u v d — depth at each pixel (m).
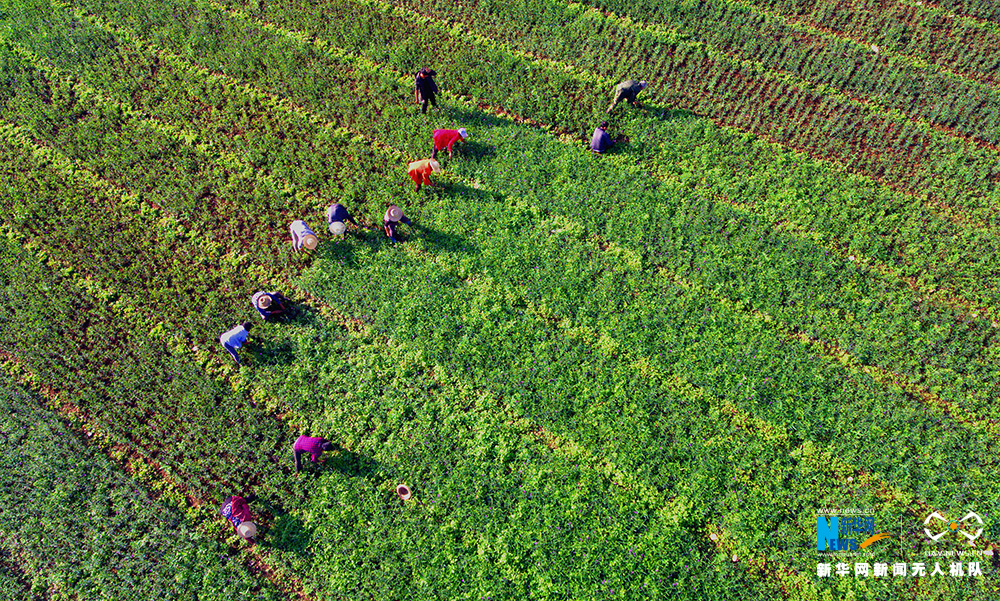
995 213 15.35
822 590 11.56
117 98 17.78
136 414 13.46
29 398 13.57
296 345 14.09
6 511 12.53
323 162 16.62
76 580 11.97
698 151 16.61
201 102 17.69
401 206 15.84
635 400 13.21
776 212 15.63
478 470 12.65
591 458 12.76
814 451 12.71
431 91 16.42
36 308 14.55
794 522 12.12
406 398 13.43
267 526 12.39
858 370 13.57
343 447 13.04
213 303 14.53
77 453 13.08
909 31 18.56
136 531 12.35
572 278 14.66
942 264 14.63
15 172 16.55
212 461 12.98
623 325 14.06
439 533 12.17
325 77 18.11
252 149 16.72
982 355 13.59
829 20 18.95
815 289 14.48
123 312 14.58
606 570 11.70
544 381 13.44
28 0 19.59
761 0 19.38
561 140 17.14
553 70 18.30
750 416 13.12
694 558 11.81
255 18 19.47
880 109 17.34
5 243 15.42
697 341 13.90
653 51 18.55
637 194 15.96
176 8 19.42
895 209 15.62
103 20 19.28
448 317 14.26
